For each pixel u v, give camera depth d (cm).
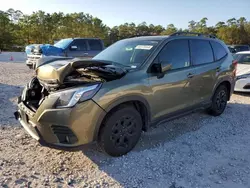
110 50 464
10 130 442
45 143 321
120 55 430
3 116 509
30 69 1352
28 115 340
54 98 312
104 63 341
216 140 430
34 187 286
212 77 514
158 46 412
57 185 292
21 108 364
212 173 325
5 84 866
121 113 348
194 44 481
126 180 307
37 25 4153
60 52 1248
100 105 319
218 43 558
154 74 386
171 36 442
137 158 359
